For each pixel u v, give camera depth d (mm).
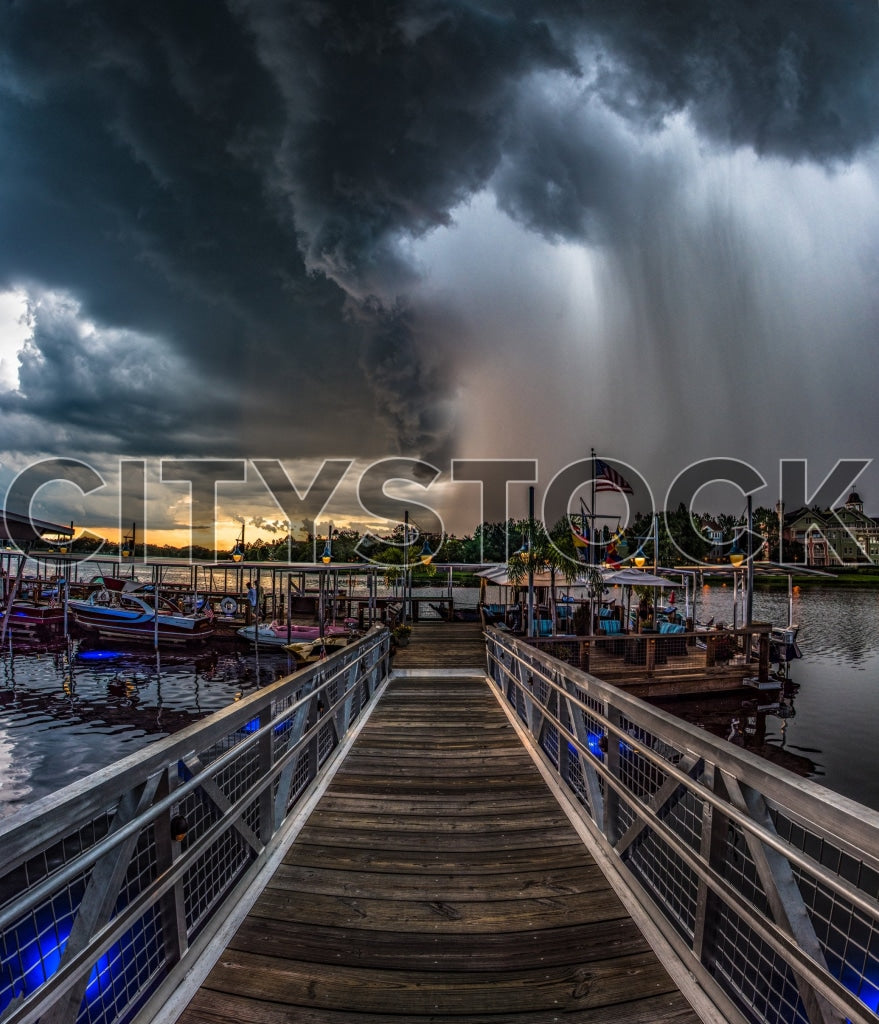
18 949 1892
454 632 21141
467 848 4512
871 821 1701
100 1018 2412
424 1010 2773
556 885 3939
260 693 3918
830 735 15281
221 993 2863
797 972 2031
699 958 2873
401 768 6531
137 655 26953
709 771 2725
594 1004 2814
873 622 41469
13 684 21875
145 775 2410
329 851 4449
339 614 32281
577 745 4777
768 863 2252
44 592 41312
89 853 2031
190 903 3252
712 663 17156
